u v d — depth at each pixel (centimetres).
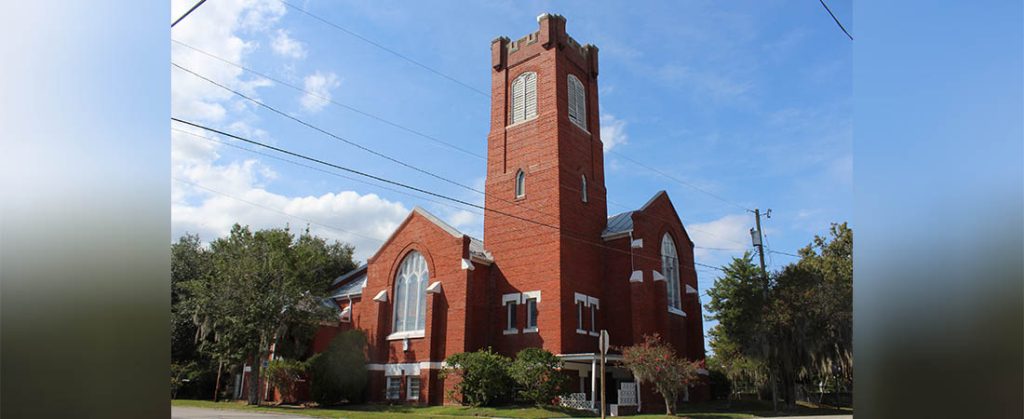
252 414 2706
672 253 4147
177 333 4428
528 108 4050
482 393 3114
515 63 4225
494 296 3722
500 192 3950
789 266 3794
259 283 3547
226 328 3606
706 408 3481
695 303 4084
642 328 3519
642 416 2866
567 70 4116
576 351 3450
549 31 4038
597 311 3728
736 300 3912
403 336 3650
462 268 3547
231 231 3688
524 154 3928
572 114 4078
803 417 2833
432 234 3750
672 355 3062
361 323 3909
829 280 3634
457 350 3425
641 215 3803
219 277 3616
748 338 3588
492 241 3878
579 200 3838
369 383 3678
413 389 3534
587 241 3797
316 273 4147
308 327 3709
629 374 3675
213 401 3900
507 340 3578
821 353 3441
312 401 3575
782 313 3472
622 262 3794
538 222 3688
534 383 3064
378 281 3925
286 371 3481
